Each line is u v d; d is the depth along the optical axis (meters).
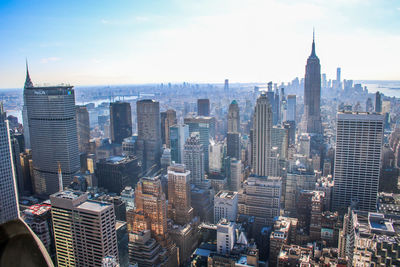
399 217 109.44
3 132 144.00
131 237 156.62
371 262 87.50
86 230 118.50
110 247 120.88
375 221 107.38
